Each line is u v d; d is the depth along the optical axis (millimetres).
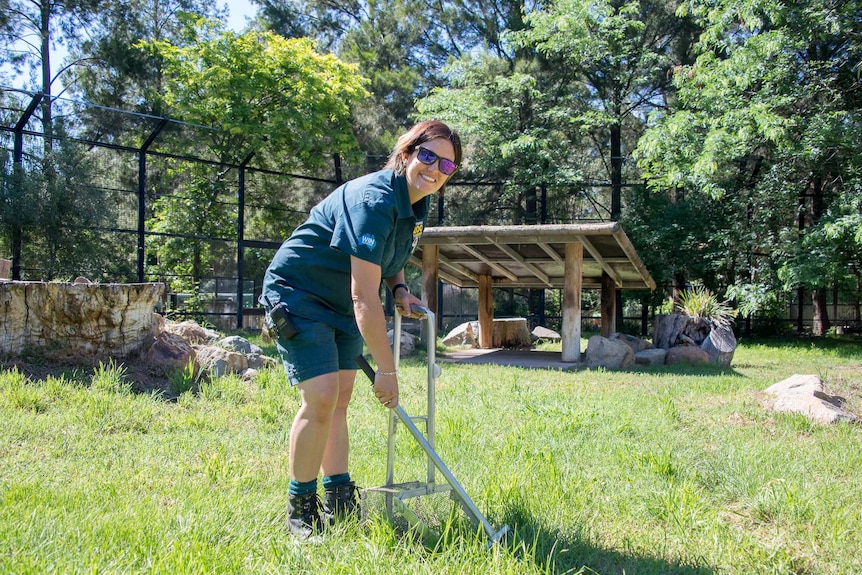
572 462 4621
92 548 2648
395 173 3027
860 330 27281
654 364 12570
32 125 17328
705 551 3115
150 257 21953
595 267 15500
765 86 17953
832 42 20828
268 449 4824
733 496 4074
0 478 3812
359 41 28391
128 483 3758
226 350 7730
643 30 26156
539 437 5344
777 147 18516
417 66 29656
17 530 2793
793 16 17422
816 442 5594
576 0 24469
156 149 20766
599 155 29797
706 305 13797
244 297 21781
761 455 4938
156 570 2391
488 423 5973
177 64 23000
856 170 17484
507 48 26719
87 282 7273
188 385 6570
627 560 2963
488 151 24844
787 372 11836
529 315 27062
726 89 18031
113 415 5445
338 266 3070
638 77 25578
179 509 3203
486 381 8953
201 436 5117
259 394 6668
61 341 6863
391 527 2889
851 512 3705
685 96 19625
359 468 4098
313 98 23219
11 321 6660
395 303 3293
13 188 16062
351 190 3020
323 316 3068
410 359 12250
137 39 25844
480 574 2564
